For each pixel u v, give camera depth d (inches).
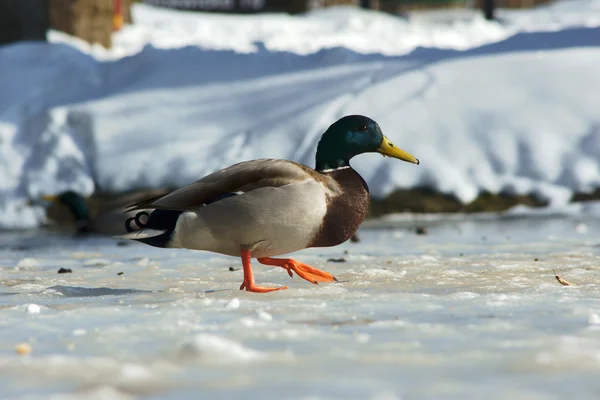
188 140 658.8
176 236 296.7
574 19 1550.2
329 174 312.3
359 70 714.2
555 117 652.1
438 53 751.1
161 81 728.3
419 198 625.3
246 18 1450.5
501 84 677.9
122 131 670.5
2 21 911.0
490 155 639.8
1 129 682.2
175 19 1423.5
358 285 309.1
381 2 1576.0
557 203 625.9
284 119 666.8
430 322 231.8
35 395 160.1
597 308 250.7
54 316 248.8
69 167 654.5
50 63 767.1
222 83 719.7
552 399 152.5
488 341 204.5
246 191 292.7
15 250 480.4
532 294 278.4
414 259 394.6
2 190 645.9
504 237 501.0
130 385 165.6
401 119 654.5
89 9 1149.1
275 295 288.7
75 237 554.6
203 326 228.1
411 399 154.3
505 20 1550.2
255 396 157.8
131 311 256.1
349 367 179.3
